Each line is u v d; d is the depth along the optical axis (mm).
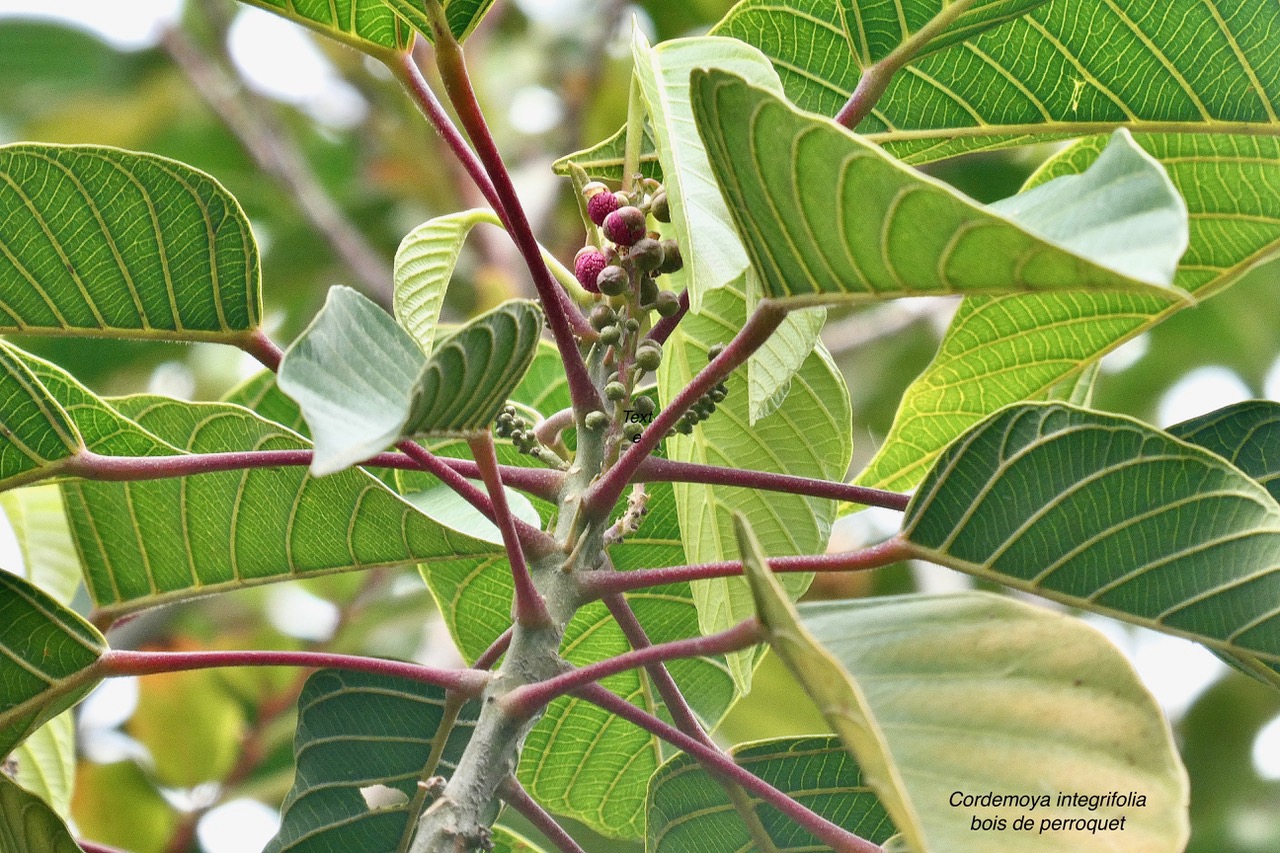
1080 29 1103
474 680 1042
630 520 1069
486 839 1014
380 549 1134
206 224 1068
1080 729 971
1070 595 1062
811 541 1173
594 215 1074
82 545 1154
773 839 1123
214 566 1155
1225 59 1099
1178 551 1050
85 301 1078
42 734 1260
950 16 1068
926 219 951
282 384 961
